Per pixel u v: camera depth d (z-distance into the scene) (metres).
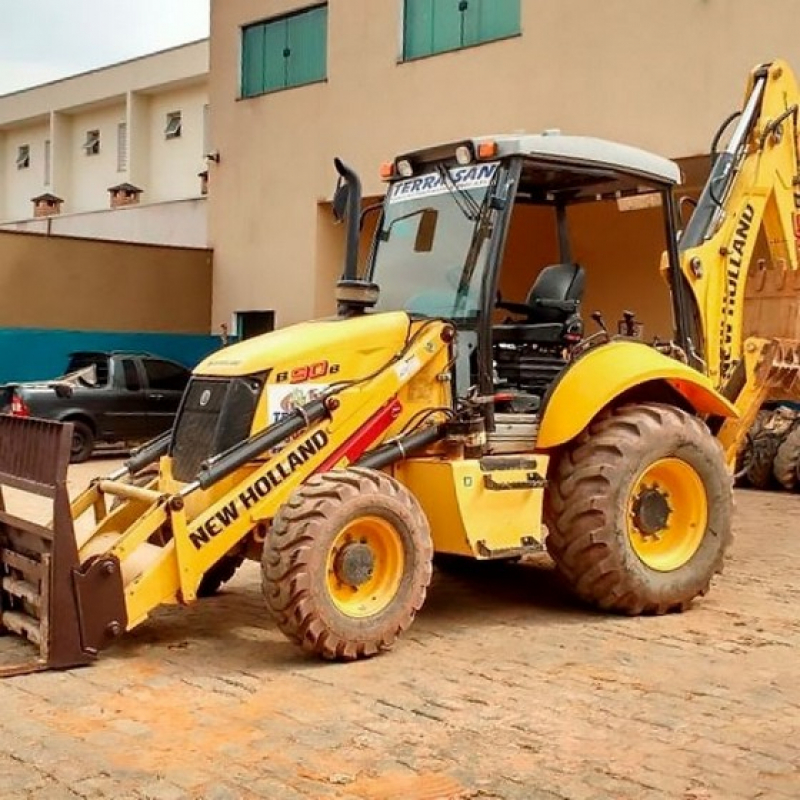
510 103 15.79
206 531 6.25
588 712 5.44
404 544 6.39
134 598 6.14
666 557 7.45
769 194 8.62
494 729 5.20
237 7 20.84
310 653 6.25
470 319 7.08
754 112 8.59
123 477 7.12
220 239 21.52
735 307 8.45
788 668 6.18
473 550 6.71
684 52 13.60
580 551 7.16
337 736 5.11
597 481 7.12
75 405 16.92
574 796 4.45
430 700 5.61
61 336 20.14
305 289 19.64
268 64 20.45
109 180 36.44
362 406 6.73
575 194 8.25
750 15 12.93
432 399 7.00
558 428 7.08
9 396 16.75
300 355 6.66
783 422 14.06
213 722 5.29
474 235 7.17
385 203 7.90
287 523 6.10
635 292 16.47
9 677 5.91
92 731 5.17
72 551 6.07
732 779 4.63
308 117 19.36
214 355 7.07
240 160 20.92
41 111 37.72
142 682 5.89
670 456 7.35
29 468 6.30
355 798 4.43
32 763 4.78
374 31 17.97
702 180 15.02
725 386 8.37
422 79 17.17
